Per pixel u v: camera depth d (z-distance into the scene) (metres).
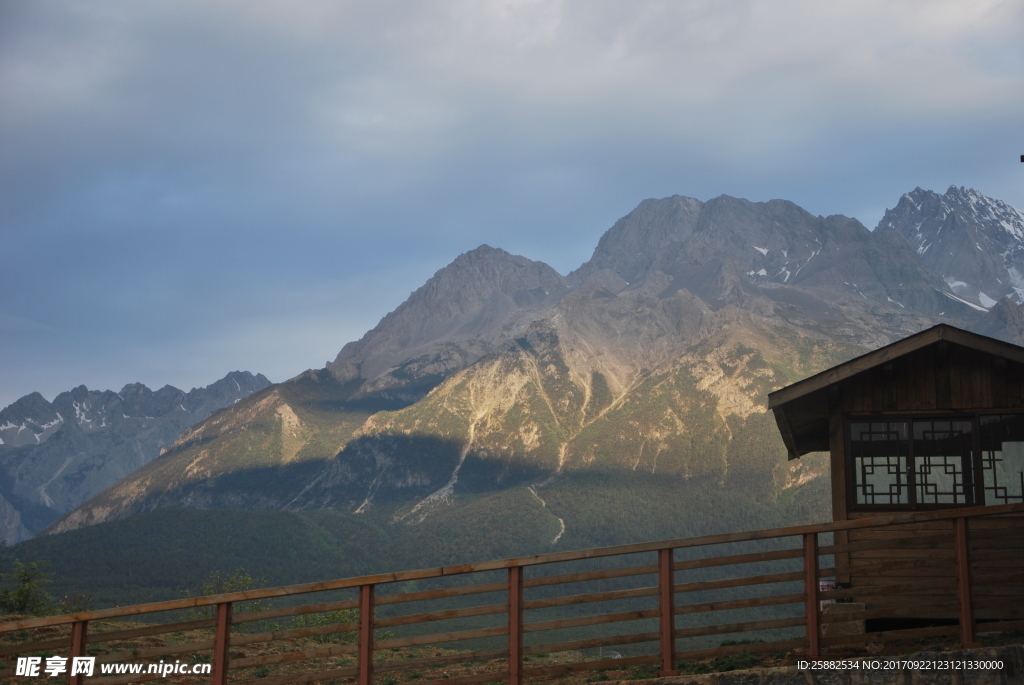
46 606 25.69
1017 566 15.77
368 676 11.34
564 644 11.60
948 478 16.75
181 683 14.72
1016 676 11.53
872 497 17.03
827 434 22.27
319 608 11.62
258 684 11.46
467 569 11.65
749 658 13.70
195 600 11.45
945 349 17.12
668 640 11.70
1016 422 16.62
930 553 16.27
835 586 16.70
